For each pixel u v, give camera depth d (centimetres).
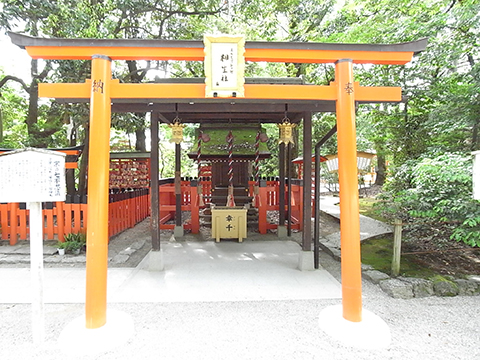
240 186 797
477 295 378
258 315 326
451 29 586
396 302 357
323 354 258
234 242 639
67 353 259
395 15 709
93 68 298
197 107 437
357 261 304
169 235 710
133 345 271
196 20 970
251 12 926
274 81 461
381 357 254
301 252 471
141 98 321
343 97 316
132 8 798
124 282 418
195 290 391
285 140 439
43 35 786
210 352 261
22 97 1173
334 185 1798
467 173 400
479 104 498
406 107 742
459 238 401
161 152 1867
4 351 263
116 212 687
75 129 1041
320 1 1016
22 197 263
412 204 481
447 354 258
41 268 275
